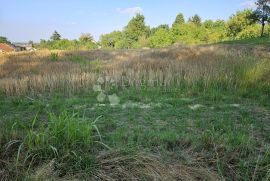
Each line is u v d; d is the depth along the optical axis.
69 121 4.00
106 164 3.63
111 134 4.65
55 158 3.63
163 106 6.46
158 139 4.29
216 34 52.12
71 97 7.70
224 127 4.93
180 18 79.12
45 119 5.62
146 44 60.09
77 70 11.53
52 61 16.66
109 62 14.88
